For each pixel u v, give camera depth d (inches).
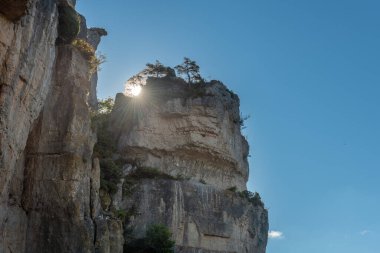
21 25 1338.6
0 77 1290.6
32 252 1638.8
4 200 1427.2
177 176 2957.7
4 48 1285.7
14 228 1579.7
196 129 3093.0
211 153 3112.7
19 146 1441.9
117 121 3223.4
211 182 3137.3
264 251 3321.9
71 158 1744.6
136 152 3026.6
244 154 3523.6
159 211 2765.7
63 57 1877.5
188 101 3147.1
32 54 1444.4
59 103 1820.9
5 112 1291.8
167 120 3120.1
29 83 1443.2
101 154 2918.3
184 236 2805.1
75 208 1711.4
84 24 2728.8
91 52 2020.2
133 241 2554.1
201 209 2920.8
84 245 1700.3
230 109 3336.6
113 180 2605.8
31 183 1711.4
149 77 3307.1
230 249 2984.7
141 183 2817.4
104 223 1846.7
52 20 1589.6
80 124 1815.9
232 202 3097.9
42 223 1674.5
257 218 3282.5
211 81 3334.2
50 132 1777.8
